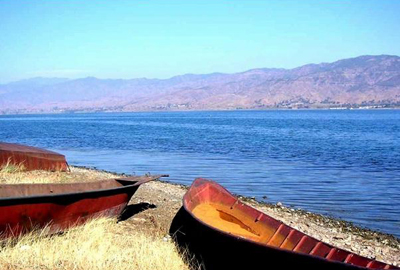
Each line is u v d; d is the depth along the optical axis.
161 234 13.41
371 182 26.83
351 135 71.81
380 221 17.75
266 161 37.44
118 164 35.44
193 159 38.84
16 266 9.12
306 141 59.53
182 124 117.75
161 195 19.39
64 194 11.77
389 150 47.59
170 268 10.32
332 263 7.78
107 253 10.48
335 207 20.17
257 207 19.17
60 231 12.16
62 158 24.89
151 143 56.66
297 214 18.31
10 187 11.76
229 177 28.47
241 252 9.68
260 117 186.12
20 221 11.05
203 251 11.41
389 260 12.86
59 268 9.32
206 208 14.86
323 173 30.48
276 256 8.83
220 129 90.75
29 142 58.56
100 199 13.14
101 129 94.31
